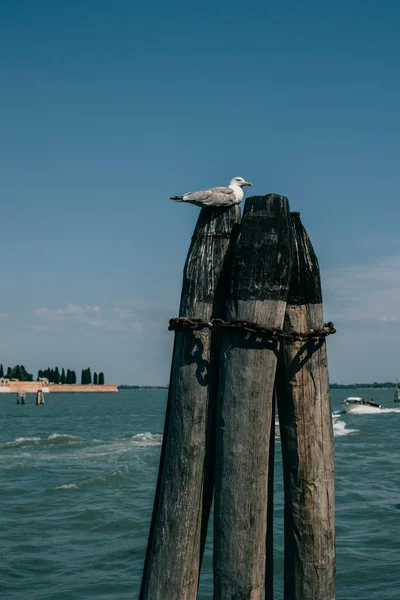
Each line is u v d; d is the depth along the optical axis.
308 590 5.43
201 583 12.82
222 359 5.22
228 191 5.53
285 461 5.58
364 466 29.84
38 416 89.38
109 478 26.75
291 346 5.47
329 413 5.57
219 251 5.45
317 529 5.44
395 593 12.22
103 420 77.38
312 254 5.58
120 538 17.19
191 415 5.30
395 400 151.00
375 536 16.33
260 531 5.10
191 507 5.28
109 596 12.70
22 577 13.88
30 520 19.44
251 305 5.12
